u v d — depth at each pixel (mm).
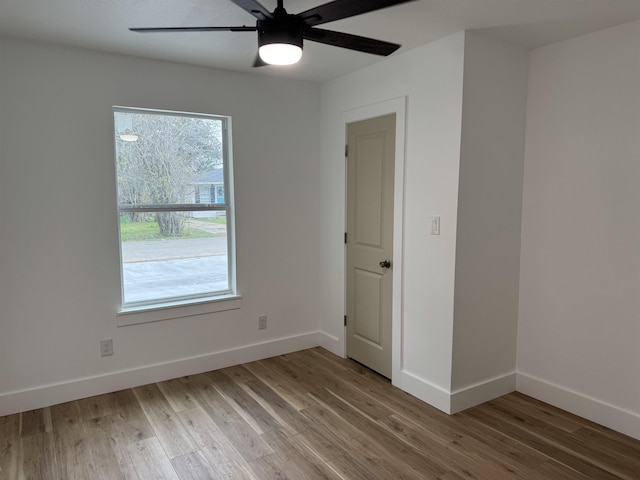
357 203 3418
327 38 1937
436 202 2717
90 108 2814
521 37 2617
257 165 3498
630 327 2453
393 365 3131
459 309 2686
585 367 2668
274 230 3635
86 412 2738
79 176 2812
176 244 3289
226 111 3312
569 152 2672
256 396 2967
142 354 3125
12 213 2635
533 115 2846
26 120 2635
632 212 2410
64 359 2854
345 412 2750
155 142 3143
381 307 3248
